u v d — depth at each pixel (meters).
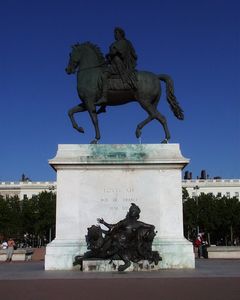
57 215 17.02
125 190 17.27
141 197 17.23
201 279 12.70
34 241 90.00
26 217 85.38
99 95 17.83
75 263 16.28
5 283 12.37
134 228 15.69
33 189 123.25
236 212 78.06
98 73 17.89
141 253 15.48
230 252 27.86
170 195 17.28
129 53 18.06
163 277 13.20
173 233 16.98
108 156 17.34
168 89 18.36
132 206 16.16
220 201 80.38
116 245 15.52
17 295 10.29
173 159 17.30
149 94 17.88
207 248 28.08
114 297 9.81
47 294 10.38
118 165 17.36
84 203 17.14
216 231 80.44
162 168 17.42
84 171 17.36
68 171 17.36
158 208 17.17
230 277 13.12
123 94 17.94
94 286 11.50
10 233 82.25
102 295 10.11
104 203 17.17
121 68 17.78
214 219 78.56
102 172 17.38
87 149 17.50
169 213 17.14
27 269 18.08
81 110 18.27
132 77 17.70
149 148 17.53
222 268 16.73
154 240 16.75
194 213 79.94
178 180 17.38
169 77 18.42
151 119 17.94
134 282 12.16
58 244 16.61
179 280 12.52
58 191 17.20
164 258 16.44
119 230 15.79
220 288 10.98
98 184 17.28
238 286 11.30
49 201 85.62
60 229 16.91
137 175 17.39
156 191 17.30
